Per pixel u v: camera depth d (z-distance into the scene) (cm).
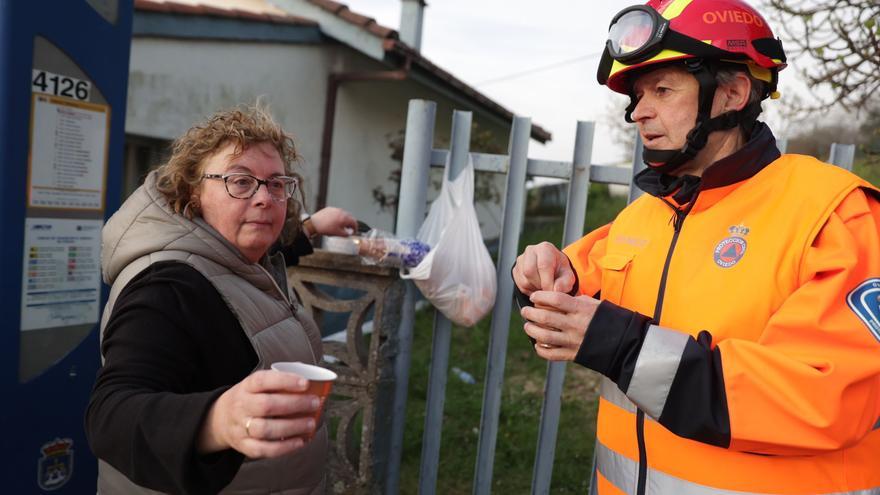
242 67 629
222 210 163
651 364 134
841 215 140
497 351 298
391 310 292
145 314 140
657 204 173
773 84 155
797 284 140
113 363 134
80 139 202
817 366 128
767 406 129
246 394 108
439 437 308
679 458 148
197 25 570
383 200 838
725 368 132
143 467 118
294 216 214
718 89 150
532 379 566
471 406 493
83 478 212
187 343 143
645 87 157
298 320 180
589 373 581
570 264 182
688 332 148
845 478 140
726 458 142
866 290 131
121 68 213
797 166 150
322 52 732
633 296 163
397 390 303
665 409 134
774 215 146
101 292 213
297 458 164
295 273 301
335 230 278
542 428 291
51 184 195
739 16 147
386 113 847
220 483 116
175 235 156
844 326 129
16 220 187
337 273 294
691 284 151
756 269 143
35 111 189
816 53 291
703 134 150
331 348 296
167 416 115
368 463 290
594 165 283
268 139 171
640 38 149
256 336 156
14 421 191
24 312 192
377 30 688
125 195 552
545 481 293
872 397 132
